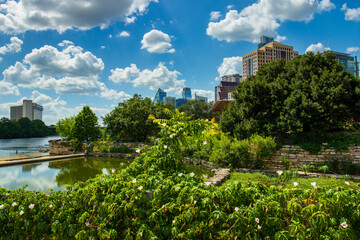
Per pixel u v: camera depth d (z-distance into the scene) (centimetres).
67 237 311
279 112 1228
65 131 2292
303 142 1112
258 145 1003
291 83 1265
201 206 287
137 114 2238
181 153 436
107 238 283
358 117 1180
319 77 1199
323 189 287
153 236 274
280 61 1502
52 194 345
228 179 739
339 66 1238
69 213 324
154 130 2300
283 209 273
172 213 303
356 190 292
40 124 8581
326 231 254
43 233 321
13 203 327
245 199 288
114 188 322
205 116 4284
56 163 1502
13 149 2605
